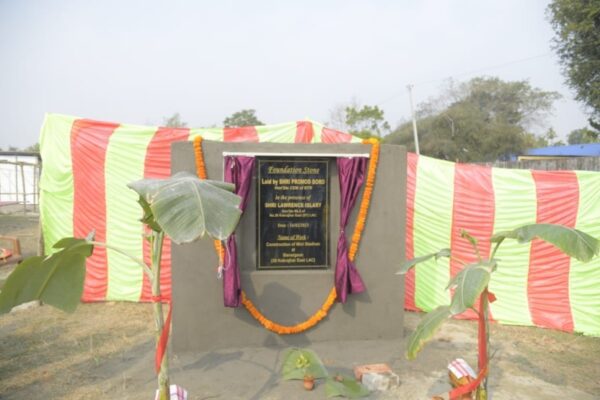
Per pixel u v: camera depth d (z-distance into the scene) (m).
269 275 5.48
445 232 6.95
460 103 37.97
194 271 5.36
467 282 3.10
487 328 3.53
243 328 5.47
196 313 5.38
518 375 4.91
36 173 24.75
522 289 6.63
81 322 6.53
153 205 2.68
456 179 6.93
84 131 7.35
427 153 35.59
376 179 5.65
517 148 33.62
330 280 5.58
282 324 5.52
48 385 4.58
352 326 5.69
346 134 7.61
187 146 5.38
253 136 7.54
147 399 4.30
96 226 7.39
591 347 5.79
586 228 6.36
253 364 5.04
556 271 6.47
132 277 7.41
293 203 5.55
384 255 5.71
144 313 6.93
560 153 29.89
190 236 2.56
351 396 4.31
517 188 6.68
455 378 3.96
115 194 7.35
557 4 14.34
